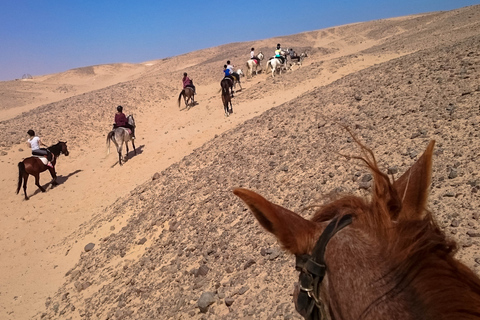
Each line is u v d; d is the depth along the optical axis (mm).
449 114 7754
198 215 8664
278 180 8359
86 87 62062
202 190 9859
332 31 84125
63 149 17984
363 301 1428
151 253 8391
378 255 1491
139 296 7188
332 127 9828
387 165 6863
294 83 24516
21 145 21047
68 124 23938
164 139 20203
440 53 13180
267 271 5906
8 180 18203
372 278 1447
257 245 6609
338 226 1650
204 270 6660
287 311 4918
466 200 5336
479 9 42188
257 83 28547
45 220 14438
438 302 1255
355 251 1536
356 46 52812
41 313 8508
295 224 1730
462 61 10789
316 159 8422
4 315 8961
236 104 23891
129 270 8312
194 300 6164
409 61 13719
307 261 1650
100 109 26547
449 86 9234
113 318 6922
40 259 11602
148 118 25156
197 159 12766
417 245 1380
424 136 7367
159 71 68188
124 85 33750
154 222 9562
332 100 12148
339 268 1545
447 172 6070
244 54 57938
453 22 39281
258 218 1750
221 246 7098
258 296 5500
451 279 1282
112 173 17312
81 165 19406
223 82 21031
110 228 11211
